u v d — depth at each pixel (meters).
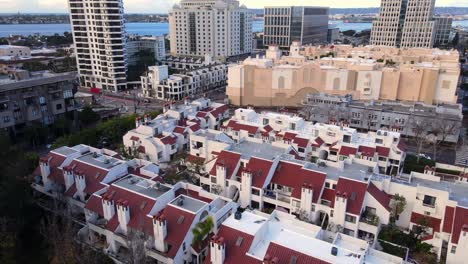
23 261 58.06
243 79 161.88
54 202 66.12
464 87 177.38
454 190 66.00
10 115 110.94
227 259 47.66
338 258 44.44
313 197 63.75
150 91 177.88
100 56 189.12
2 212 58.84
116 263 56.38
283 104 161.00
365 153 85.88
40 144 113.75
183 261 53.75
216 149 84.44
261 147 82.62
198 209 56.84
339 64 165.12
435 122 114.69
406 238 59.81
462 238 51.88
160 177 71.38
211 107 127.62
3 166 64.31
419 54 199.88
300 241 48.38
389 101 140.62
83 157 75.31
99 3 177.88
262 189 67.69
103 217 61.38
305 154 91.19
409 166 90.88
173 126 104.88
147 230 54.97
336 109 131.50
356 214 59.34
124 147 97.69
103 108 152.00
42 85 119.44
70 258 53.84
